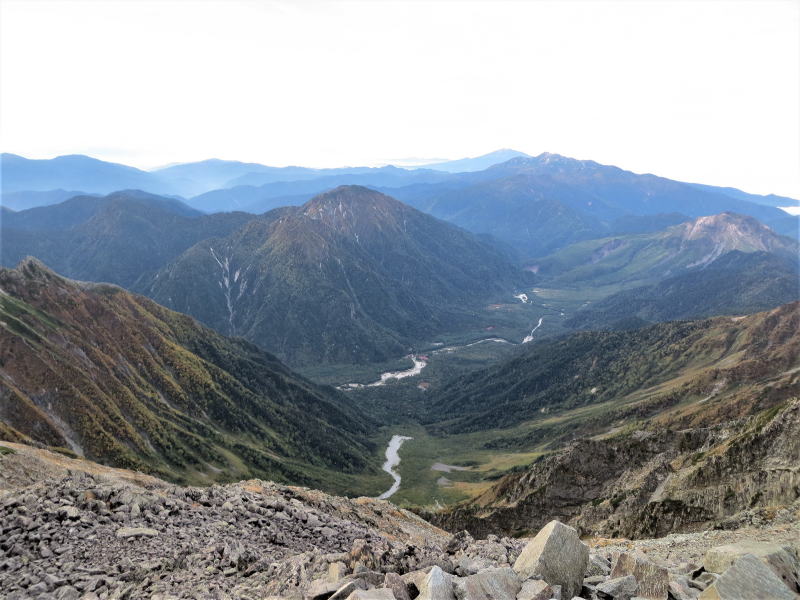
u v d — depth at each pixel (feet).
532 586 47.85
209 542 78.79
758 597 44.91
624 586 51.16
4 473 149.28
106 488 90.17
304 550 85.92
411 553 65.41
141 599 58.18
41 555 67.87
